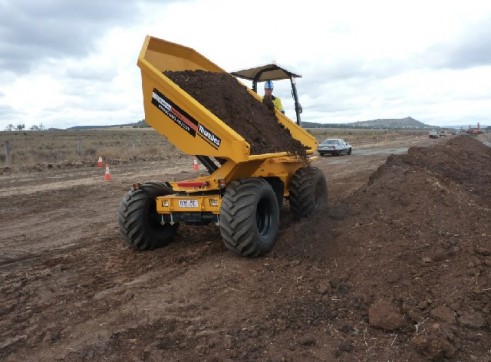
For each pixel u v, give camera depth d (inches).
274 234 249.6
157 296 197.5
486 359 143.0
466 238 218.7
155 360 147.1
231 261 233.6
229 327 167.0
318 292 192.2
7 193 528.4
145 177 689.6
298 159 305.9
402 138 2696.9
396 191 284.0
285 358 146.5
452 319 161.0
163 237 273.4
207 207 242.8
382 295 182.1
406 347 151.0
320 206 334.3
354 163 884.6
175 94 232.4
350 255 220.4
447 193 271.1
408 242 217.9
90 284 217.3
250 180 241.3
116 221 369.1
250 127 270.5
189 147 236.4
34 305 194.7
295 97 369.7
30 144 1851.6
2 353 155.5
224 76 300.8
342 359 146.4
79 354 152.1
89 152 1278.3
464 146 849.5
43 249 286.2
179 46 282.8
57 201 476.7
